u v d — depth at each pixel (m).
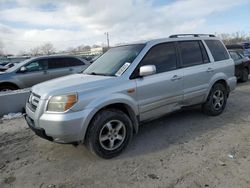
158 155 3.97
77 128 3.54
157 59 4.57
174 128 5.11
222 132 4.80
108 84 3.90
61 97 3.52
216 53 5.76
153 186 3.14
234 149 4.04
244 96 7.90
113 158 3.94
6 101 6.81
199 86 5.20
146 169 3.56
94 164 3.78
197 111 6.17
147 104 4.32
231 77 6.00
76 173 3.56
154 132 4.95
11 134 5.27
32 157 4.14
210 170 3.43
